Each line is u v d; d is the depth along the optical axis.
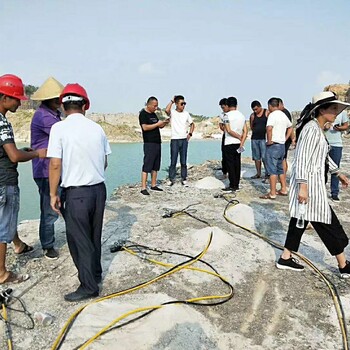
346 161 11.80
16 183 3.39
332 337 2.83
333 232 3.56
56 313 3.05
